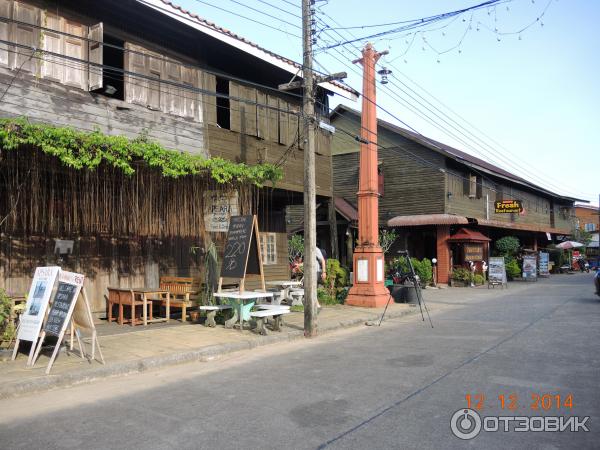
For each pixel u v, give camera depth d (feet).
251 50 41.32
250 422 16.39
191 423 16.40
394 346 29.45
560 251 120.98
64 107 31.65
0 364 23.13
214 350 27.20
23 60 30.01
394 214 81.82
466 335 32.60
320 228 85.71
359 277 48.06
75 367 22.68
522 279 90.68
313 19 35.17
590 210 221.46
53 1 31.71
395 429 15.57
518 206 86.79
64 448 14.44
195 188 35.63
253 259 34.53
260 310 33.71
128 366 23.45
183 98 39.42
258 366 24.80
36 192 28.81
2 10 29.40
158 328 33.55
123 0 33.86
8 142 24.71
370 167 48.44
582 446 14.25
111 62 40.47
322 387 20.47
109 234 35.83
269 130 46.93
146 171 32.78
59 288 23.57
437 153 78.59
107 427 16.16
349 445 14.35
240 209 38.81
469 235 76.13
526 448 14.11
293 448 14.21
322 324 36.60
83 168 30.25
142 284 38.04
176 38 39.06
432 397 18.83
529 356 25.55
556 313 42.52
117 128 34.53
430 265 70.59
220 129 42.04
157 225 34.01
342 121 87.81
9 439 15.20
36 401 19.16
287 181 47.91
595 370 22.50
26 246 31.14
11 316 26.68
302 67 34.53
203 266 42.39
